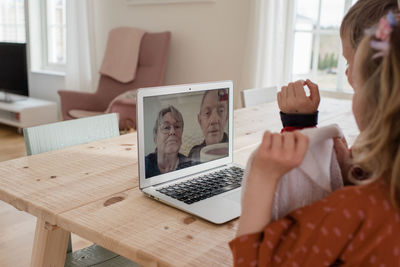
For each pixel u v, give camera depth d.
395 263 0.54
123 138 1.51
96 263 1.25
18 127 4.40
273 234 0.57
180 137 1.08
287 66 3.27
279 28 3.15
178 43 3.91
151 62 3.82
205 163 1.15
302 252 0.56
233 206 0.94
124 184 1.06
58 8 4.93
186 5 3.78
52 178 1.09
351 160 0.74
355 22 0.71
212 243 0.79
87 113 3.80
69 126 1.46
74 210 0.91
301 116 0.88
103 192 1.01
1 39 5.38
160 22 3.99
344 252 0.55
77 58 4.46
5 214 2.47
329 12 3.18
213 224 0.86
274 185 0.59
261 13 3.16
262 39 3.20
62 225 0.88
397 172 0.51
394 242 0.53
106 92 3.94
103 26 4.41
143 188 1.01
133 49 3.85
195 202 0.95
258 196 0.59
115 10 4.30
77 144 1.48
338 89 3.24
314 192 0.65
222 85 1.17
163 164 1.04
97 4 4.40
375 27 0.56
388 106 0.50
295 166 0.57
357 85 0.57
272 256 0.58
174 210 0.92
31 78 5.19
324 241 0.55
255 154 0.63
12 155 3.65
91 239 0.83
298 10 3.30
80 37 4.37
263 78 3.24
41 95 5.14
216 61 3.68
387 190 0.55
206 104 1.13
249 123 1.78
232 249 0.61
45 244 1.01
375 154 0.53
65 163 1.21
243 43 3.48
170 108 1.05
